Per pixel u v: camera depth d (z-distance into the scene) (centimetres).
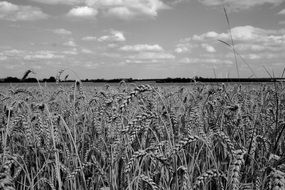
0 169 307
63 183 469
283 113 572
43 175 460
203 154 466
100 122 546
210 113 588
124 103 283
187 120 523
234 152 272
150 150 368
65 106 701
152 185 323
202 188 379
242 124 524
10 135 504
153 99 496
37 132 463
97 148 494
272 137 455
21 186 405
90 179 453
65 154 466
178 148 298
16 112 521
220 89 679
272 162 342
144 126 314
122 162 419
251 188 297
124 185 394
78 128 600
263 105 607
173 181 326
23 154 504
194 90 765
